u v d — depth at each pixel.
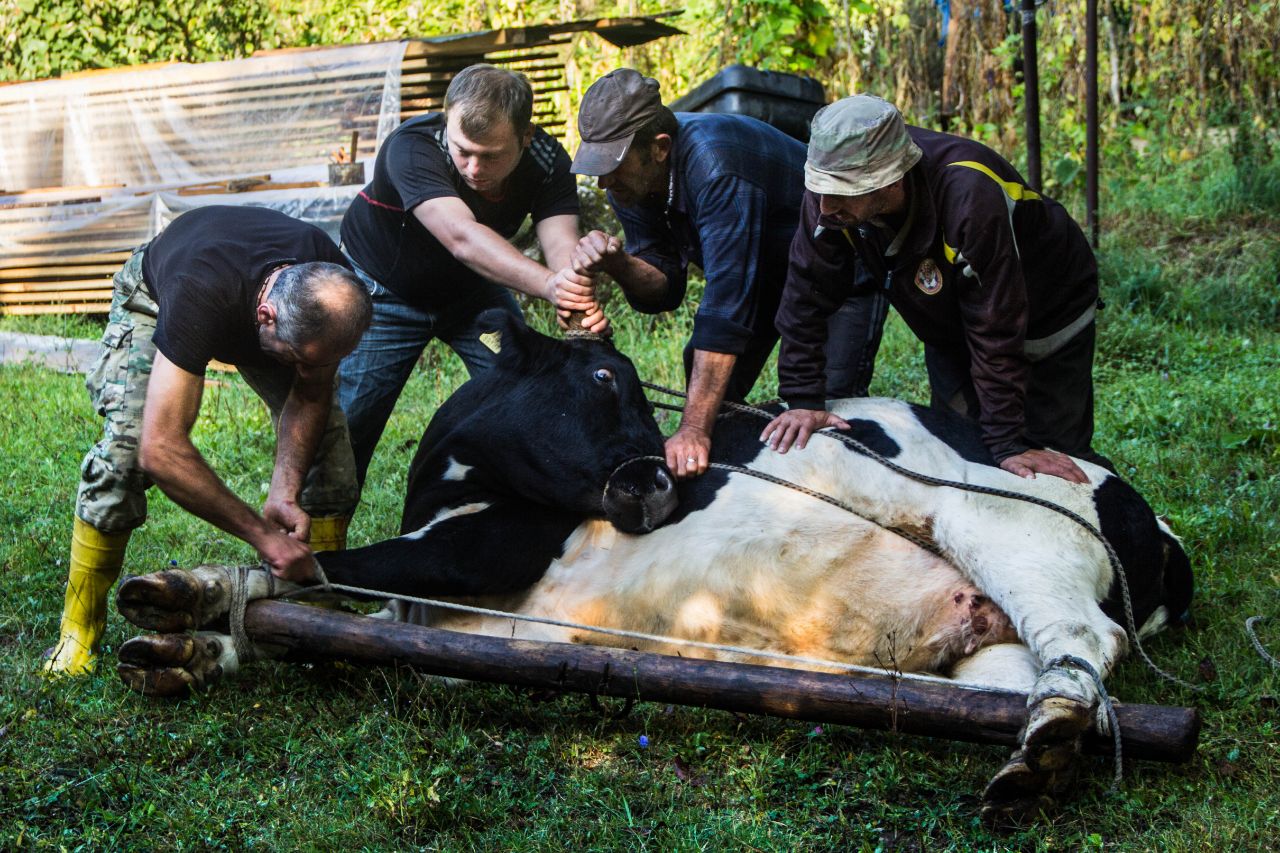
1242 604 4.16
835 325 4.82
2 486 5.74
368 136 8.96
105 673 3.78
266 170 9.16
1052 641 3.32
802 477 3.77
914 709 3.13
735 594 3.70
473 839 2.99
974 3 9.27
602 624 3.76
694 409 3.83
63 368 8.27
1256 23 9.06
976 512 3.65
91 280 9.73
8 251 9.59
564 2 11.16
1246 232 8.39
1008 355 3.70
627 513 3.67
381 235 4.59
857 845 2.96
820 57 9.52
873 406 3.99
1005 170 3.76
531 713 3.58
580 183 8.59
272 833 2.97
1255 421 5.75
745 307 3.84
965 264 3.62
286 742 3.39
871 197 3.52
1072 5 9.12
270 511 3.70
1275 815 2.93
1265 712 3.45
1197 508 4.91
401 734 3.37
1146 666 3.78
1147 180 9.30
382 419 4.90
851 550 3.70
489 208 4.49
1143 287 7.70
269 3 12.83
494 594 3.77
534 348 3.91
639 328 7.90
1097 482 3.82
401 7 12.55
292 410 3.79
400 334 4.77
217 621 3.58
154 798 3.12
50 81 9.50
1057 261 4.04
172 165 9.39
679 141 3.98
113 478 3.75
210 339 3.47
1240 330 7.39
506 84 4.02
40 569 4.71
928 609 3.71
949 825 3.01
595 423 3.75
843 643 3.75
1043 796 3.01
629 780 3.24
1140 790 3.08
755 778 3.20
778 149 4.10
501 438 3.78
